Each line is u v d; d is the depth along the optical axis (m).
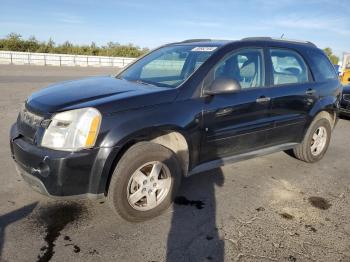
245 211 3.50
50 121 2.86
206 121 3.46
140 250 2.78
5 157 4.68
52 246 2.78
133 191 3.10
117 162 3.02
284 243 2.96
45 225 3.07
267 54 4.19
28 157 2.87
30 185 3.03
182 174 3.55
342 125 8.14
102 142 2.81
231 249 2.85
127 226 3.12
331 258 2.79
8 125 6.42
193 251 2.80
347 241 3.04
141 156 3.02
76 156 2.74
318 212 3.56
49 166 2.74
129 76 4.21
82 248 2.77
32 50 36.78
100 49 40.75
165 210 3.39
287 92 4.27
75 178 2.78
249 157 4.05
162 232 3.05
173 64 3.96
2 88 11.24
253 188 4.08
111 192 2.97
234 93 3.71
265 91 4.03
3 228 2.99
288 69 4.46
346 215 3.53
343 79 14.36
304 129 4.69
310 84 4.67
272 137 4.27
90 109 2.84
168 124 3.14
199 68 3.52
